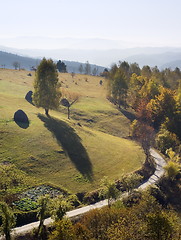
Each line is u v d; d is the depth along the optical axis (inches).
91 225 1253.1
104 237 1123.3
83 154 2432.3
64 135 2682.1
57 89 3280.0
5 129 2423.7
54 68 3176.7
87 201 1823.3
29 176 1899.6
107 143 2893.7
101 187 1999.3
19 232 1413.6
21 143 2283.5
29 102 3651.6
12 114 2844.5
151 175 2415.1
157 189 2091.5
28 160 2073.1
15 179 1811.0
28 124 2711.6
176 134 3316.9
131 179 1959.9
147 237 1021.8
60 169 2097.7
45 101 3132.4
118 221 1149.7
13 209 1544.0
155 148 3201.3
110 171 2276.1
